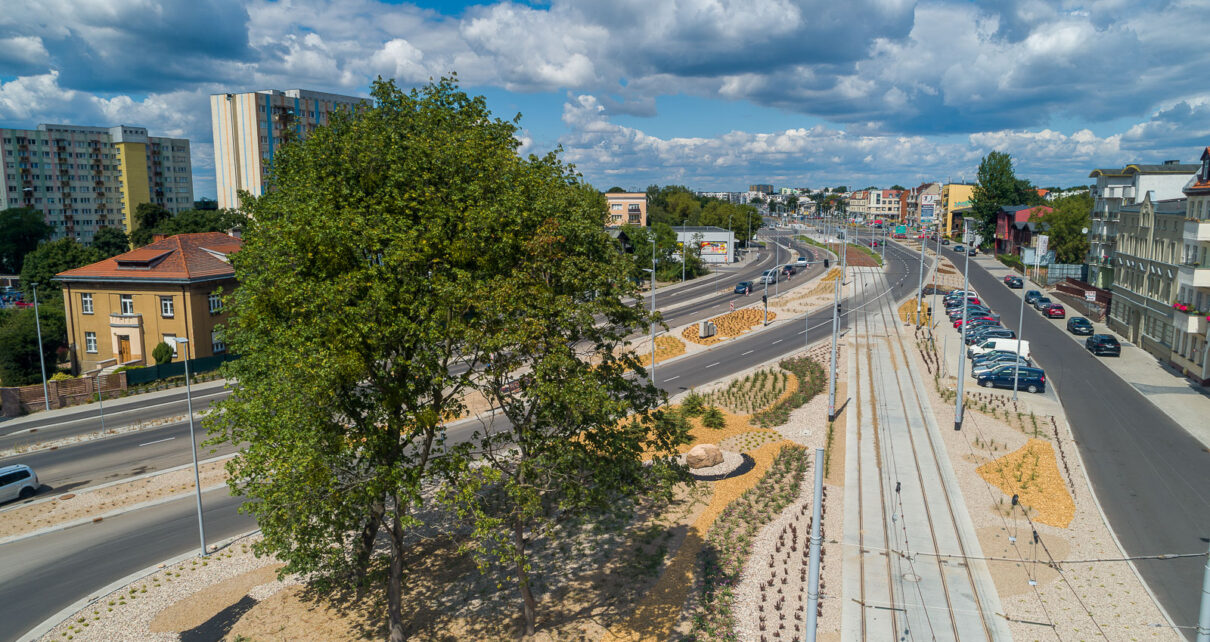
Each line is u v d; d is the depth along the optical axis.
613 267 20.17
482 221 19.92
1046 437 38.50
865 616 22.27
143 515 31.58
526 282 19.14
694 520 29.23
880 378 52.00
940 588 23.80
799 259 132.00
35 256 97.06
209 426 21.67
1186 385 48.41
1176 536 27.25
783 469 34.31
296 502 19.55
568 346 20.08
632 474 21.73
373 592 24.98
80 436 43.12
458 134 25.92
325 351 18.03
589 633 21.89
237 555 27.78
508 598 24.16
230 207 128.88
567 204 21.94
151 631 22.86
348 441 19.55
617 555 26.56
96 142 147.50
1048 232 107.62
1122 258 65.50
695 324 75.06
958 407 40.00
